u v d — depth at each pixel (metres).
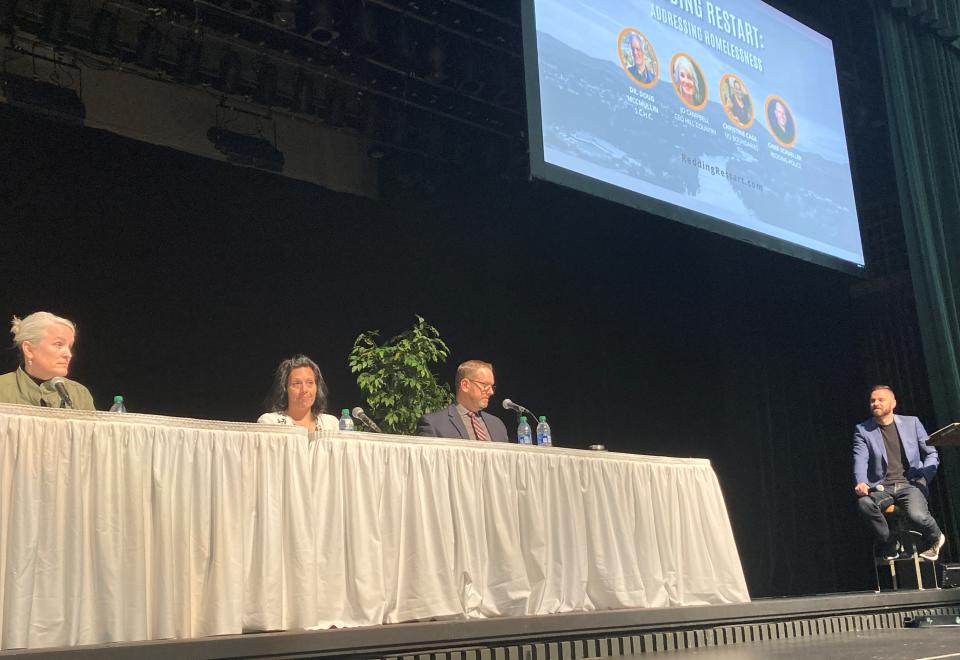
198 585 2.29
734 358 8.66
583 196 8.41
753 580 8.34
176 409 7.15
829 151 7.20
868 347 8.68
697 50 6.48
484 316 8.54
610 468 3.29
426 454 2.79
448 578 2.72
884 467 4.76
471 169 7.67
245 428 2.43
